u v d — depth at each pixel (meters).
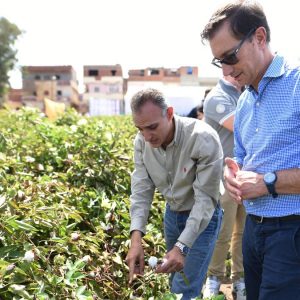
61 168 4.63
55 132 5.14
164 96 2.61
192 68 48.94
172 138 2.74
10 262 2.35
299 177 2.07
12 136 5.48
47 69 59.34
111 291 2.86
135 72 52.94
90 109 23.31
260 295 2.28
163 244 3.44
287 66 2.16
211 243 2.97
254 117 2.26
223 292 4.47
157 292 2.88
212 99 3.87
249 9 2.10
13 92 57.69
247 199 2.24
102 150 4.47
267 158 2.19
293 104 2.10
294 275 2.15
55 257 2.58
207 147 2.70
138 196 2.98
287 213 2.15
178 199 2.93
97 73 54.81
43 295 2.17
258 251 2.32
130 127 8.34
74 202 3.52
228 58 2.13
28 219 2.68
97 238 3.05
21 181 3.67
